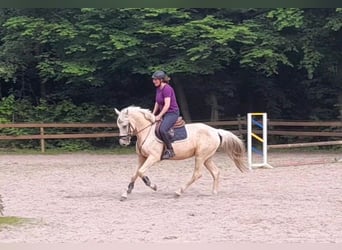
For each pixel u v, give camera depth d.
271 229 8.91
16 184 14.45
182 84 26.20
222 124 24.20
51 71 23.67
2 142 24.62
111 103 27.06
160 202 11.45
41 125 23.75
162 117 11.92
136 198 12.07
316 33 22.00
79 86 26.98
